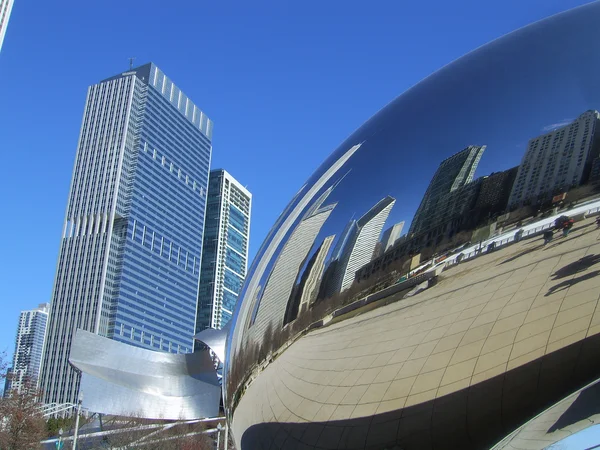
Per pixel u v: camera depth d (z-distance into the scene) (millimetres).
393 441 5203
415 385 5012
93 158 196375
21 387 58031
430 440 5117
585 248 4520
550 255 4609
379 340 5098
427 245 4945
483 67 5398
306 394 5512
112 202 187250
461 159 5012
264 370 5930
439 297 4891
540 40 5234
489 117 5035
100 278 177750
